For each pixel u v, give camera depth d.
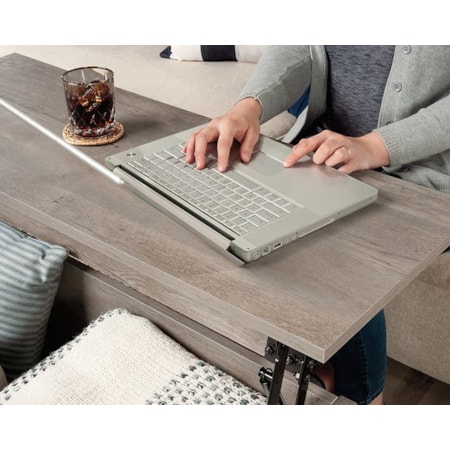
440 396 1.80
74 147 1.30
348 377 1.38
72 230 1.10
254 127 1.34
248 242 1.01
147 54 2.50
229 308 0.94
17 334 1.33
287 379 1.11
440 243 1.06
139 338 1.22
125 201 1.17
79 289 1.40
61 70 1.73
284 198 1.12
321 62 1.60
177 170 1.22
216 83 2.24
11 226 1.39
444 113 1.31
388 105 1.48
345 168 1.22
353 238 1.07
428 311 1.73
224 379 1.15
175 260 1.02
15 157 1.31
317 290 0.96
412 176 1.42
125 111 1.51
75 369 1.17
